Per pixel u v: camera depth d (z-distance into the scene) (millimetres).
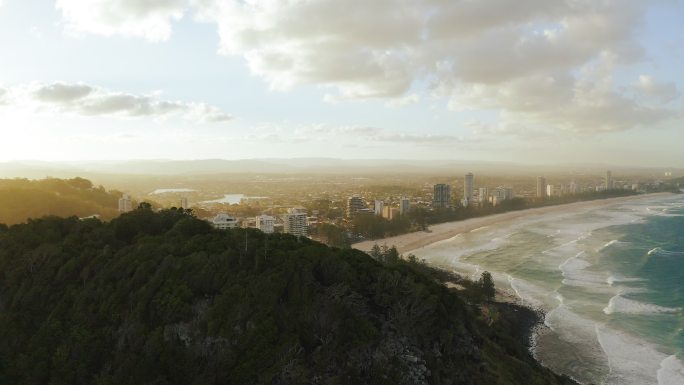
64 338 51938
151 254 60250
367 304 56969
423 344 55219
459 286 127250
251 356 47188
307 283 55688
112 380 46438
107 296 55156
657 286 127500
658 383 78375
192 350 48438
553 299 118875
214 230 73312
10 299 58750
